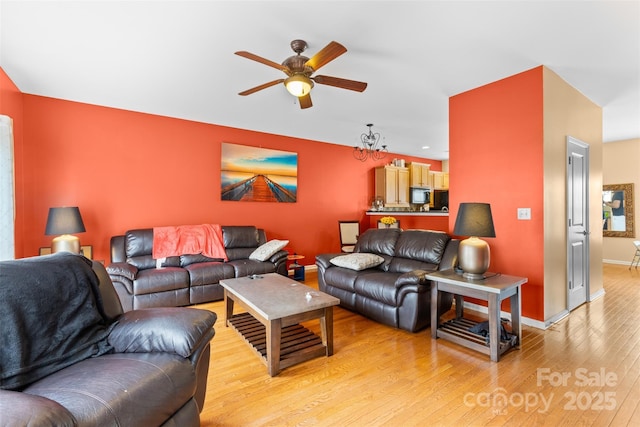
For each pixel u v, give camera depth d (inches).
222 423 65.6
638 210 227.6
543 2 79.0
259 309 88.4
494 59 109.0
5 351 47.1
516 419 66.3
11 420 32.0
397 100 148.6
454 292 101.7
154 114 168.2
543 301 115.0
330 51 82.1
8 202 115.6
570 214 132.3
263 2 78.0
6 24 86.5
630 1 78.5
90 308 60.1
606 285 179.3
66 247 130.6
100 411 41.3
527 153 118.2
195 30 90.2
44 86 130.8
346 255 151.9
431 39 95.8
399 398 73.9
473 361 91.4
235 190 195.3
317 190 234.7
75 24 86.7
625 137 223.3
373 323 123.8
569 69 117.8
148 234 156.4
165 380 51.1
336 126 194.2
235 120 180.7
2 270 52.2
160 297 136.8
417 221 218.4
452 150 143.0
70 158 147.4
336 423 65.6
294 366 89.2
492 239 128.3
